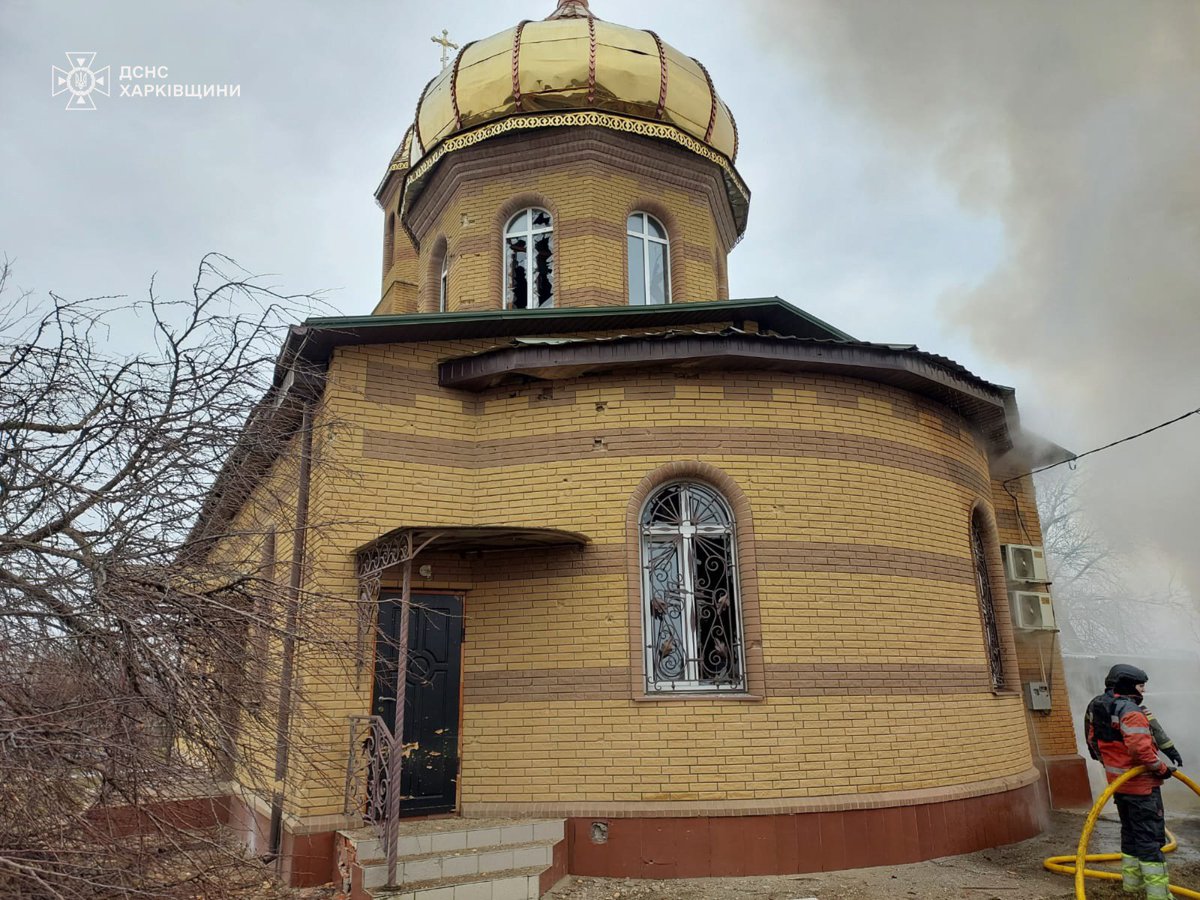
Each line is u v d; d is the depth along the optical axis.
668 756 7.70
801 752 7.84
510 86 12.15
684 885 7.22
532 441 8.73
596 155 12.23
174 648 4.61
